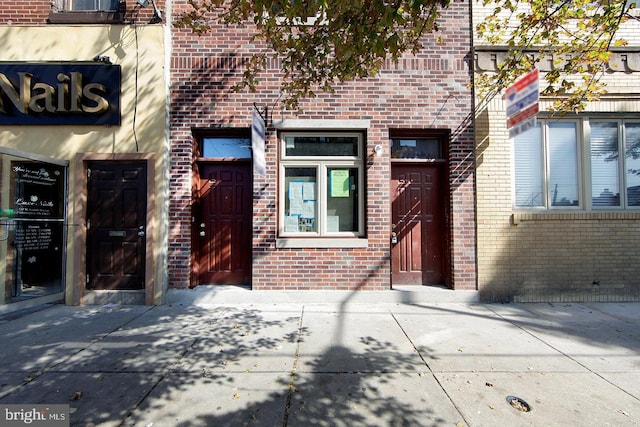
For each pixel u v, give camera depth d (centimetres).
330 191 602
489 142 583
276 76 584
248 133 602
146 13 575
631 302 575
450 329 448
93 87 554
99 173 572
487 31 584
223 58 586
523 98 504
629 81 590
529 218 578
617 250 582
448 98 587
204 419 262
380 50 326
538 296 576
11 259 509
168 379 319
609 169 605
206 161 600
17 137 557
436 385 311
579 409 276
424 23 371
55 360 356
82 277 555
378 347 391
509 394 297
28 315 498
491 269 576
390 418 265
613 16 433
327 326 457
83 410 272
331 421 261
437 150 618
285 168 601
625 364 353
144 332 433
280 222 589
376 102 585
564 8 454
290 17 340
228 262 607
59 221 548
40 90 554
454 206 580
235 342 403
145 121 564
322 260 574
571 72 503
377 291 570
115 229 569
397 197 614
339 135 600
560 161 604
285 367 343
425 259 612
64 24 571
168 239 570
